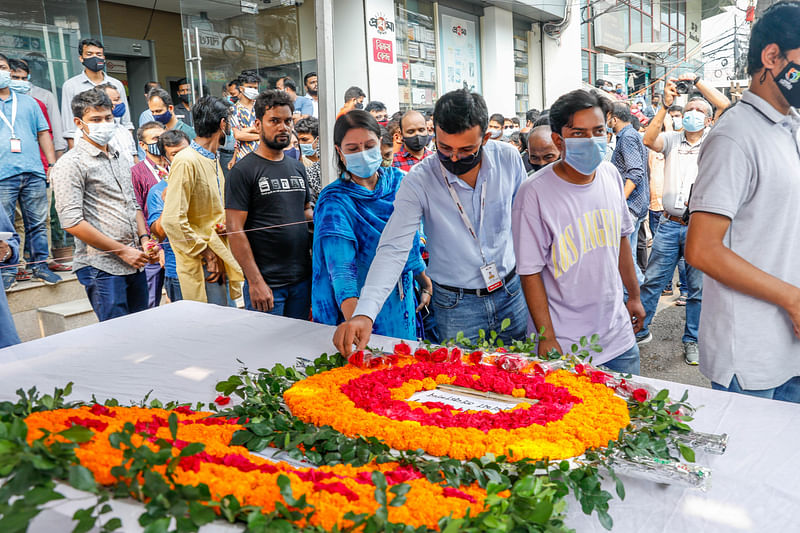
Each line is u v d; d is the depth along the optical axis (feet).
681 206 9.51
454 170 6.04
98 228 7.41
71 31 7.03
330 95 10.37
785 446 3.60
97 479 2.82
